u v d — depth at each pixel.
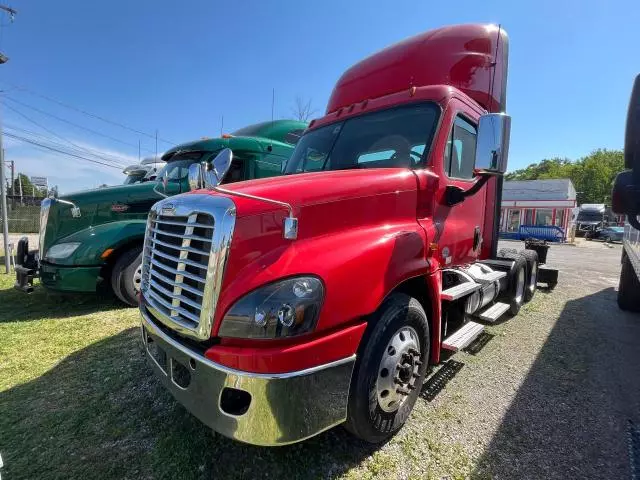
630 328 5.26
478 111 3.88
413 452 2.50
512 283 5.52
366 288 2.19
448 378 3.55
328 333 2.05
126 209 6.01
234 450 2.50
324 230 2.27
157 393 3.21
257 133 7.52
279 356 1.86
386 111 3.55
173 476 2.28
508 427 2.79
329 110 4.88
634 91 2.17
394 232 2.56
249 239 2.03
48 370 3.63
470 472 2.33
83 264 5.34
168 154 6.89
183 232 2.25
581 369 3.81
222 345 1.99
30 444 2.58
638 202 2.15
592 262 14.28
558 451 2.53
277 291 1.93
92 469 2.34
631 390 3.38
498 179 4.68
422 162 3.11
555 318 5.69
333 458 2.43
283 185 2.32
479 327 3.59
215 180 2.56
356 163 3.44
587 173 64.62
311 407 1.96
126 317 5.21
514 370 3.76
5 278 7.86
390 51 4.50
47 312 5.46
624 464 2.41
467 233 3.78
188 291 2.14
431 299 2.88
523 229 29.56
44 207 5.54
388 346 2.42
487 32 4.22
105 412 2.95
